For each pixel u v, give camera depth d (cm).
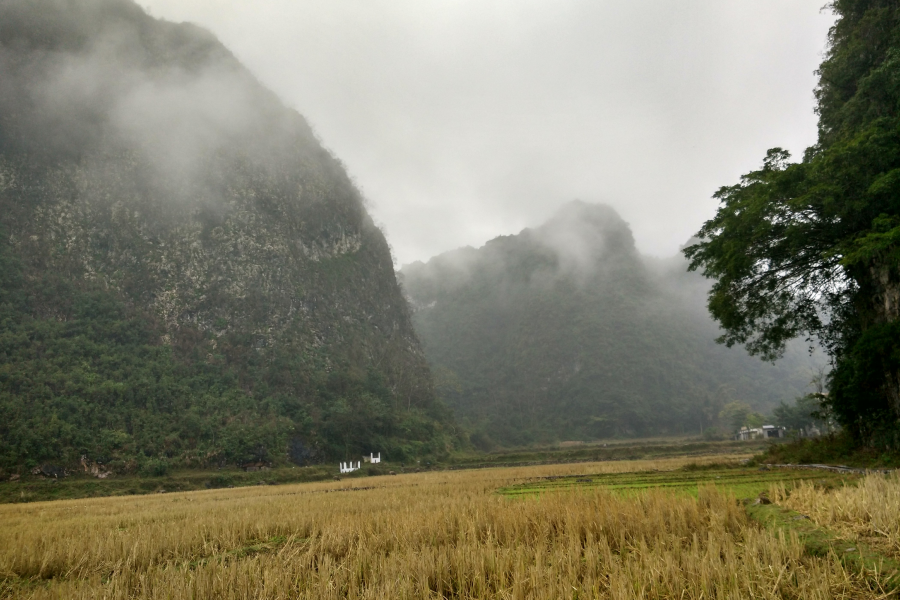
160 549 1102
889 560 627
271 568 809
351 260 10575
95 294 7025
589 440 12788
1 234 6762
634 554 747
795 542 695
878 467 1902
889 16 2211
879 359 1997
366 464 6769
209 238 8394
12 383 5500
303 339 8438
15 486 4491
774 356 2802
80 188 7706
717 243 2503
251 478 5491
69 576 991
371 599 658
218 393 6944
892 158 1905
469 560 763
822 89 2625
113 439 5450
